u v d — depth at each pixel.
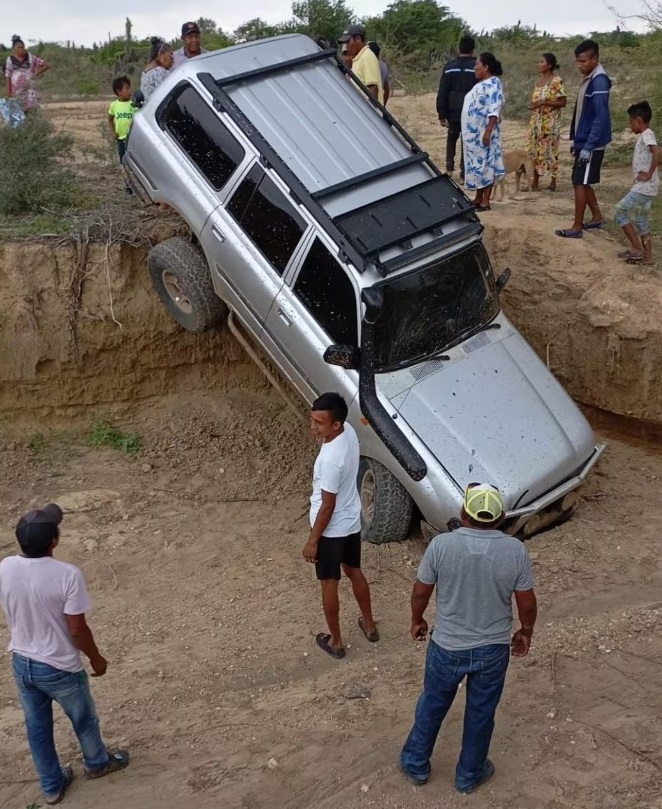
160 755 4.71
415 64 25.00
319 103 7.49
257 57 7.66
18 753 4.83
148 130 7.76
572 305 8.69
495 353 7.04
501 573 3.66
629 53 12.83
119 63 26.25
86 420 8.84
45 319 8.30
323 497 4.95
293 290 6.91
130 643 5.99
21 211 9.04
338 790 4.29
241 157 7.07
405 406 6.47
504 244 9.19
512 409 6.64
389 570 6.59
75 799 4.39
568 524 6.91
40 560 3.92
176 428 8.84
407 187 7.10
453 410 6.52
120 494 7.99
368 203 6.80
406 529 6.80
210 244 7.41
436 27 26.97
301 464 8.52
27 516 3.96
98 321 8.46
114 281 8.39
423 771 4.21
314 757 4.56
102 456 8.52
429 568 3.78
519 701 4.82
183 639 5.99
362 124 7.49
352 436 5.06
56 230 8.45
